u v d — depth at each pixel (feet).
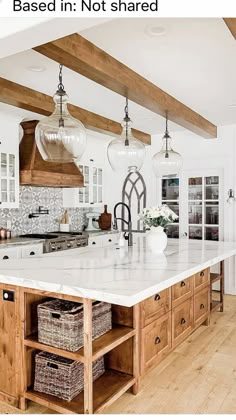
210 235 18.79
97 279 7.41
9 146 14.93
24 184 16.11
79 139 9.03
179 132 19.44
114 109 14.71
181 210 19.67
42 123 8.85
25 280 7.45
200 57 9.45
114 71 9.44
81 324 7.42
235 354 10.80
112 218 21.94
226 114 15.85
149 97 11.34
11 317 8.04
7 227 16.49
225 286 18.31
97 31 7.93
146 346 8.75
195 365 10.04
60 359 7.80
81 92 12.42
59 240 16.20
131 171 12.17
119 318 8.54
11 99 11.37
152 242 11.33
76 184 18.12
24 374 7.86
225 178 18.13
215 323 13.61
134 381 8.28
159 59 9.55
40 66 9.95
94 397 7.47
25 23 6.13
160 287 7.13
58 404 7.38
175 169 13.52
